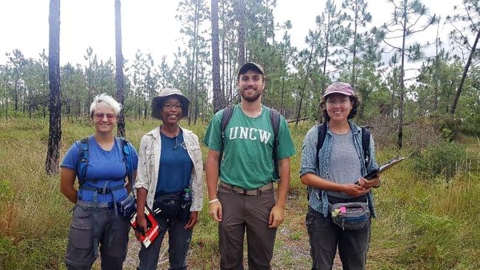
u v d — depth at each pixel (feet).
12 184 17.63
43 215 14.17
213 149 9.44
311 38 72.33
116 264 9.86
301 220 18.31
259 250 9.60
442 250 13.42
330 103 8.96
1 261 11.28
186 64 116.67
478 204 18.34
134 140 39.73
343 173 8.84
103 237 9.66
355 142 9.02
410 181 24.62
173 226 10.34
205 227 16.16
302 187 23.40
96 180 9.34
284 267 13.48
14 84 166.20
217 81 33.76
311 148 9.15
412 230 15.70
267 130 9.21
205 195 19.13
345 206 8.63
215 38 33.47
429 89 89.92
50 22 22.58
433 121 52.24
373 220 17.19
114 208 9.46
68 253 9.34
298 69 76.48
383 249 14.39
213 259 13.62
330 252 9.14
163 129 10.11
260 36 61.52
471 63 63.62
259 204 9.30
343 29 69.67
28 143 35.42
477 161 29.19
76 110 142.72
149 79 150.30
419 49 44.55
